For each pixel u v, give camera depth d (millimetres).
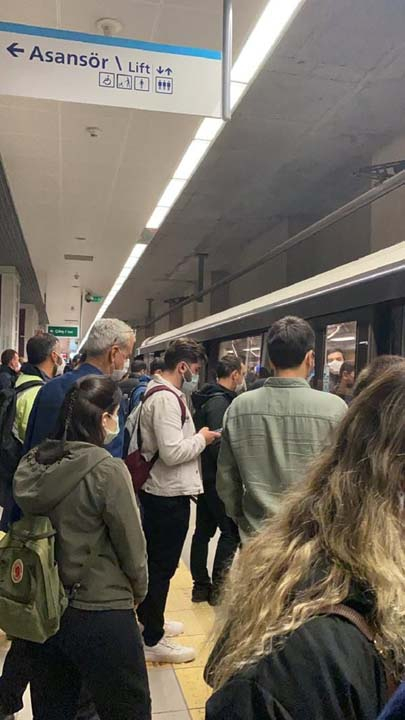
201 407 3439
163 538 2629
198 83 3160
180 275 19672
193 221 13203
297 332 1899
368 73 6641
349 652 597
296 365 1909
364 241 10852
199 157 6211
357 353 3256
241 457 1902
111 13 3689
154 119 5160
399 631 599
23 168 6586
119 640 1607
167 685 2504
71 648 1604
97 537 1624
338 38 5961
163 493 2607
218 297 18500
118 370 2283
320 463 808
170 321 24781
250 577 750
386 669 588
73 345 31109
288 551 728
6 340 12859
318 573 680
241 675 639
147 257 17047
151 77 3094
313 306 3783
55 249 11258
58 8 3654
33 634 1534
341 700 578
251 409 1909
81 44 3000
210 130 5426
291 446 1808
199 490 2701
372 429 752
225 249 16203
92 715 1925
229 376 3416
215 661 744
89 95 3020
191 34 3904
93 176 6848
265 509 1787
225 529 3115
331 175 10133
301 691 591
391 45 6059
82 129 5441
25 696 2393
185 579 3824
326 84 6930
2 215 8461
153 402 2621
